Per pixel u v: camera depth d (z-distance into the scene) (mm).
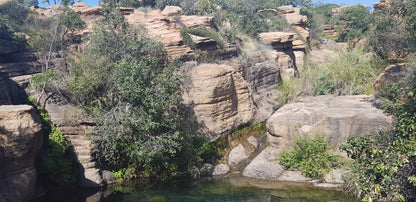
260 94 27078
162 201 13273
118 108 15477
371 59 24328
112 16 23562
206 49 27891
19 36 25391
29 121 12141
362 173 8781
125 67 15484
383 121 16016
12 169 11703
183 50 25031
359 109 17625
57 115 15609
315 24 62812
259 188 14836
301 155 16609
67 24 25016
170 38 25234
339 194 13633
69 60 22703
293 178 15711
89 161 15180
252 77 27828
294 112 18641
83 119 15406
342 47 43438
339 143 17016
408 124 8141
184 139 16984
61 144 14852
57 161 14422
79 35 28156
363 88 22094
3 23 26109
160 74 16859
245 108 22688
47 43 24469
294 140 17469
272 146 19078
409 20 18062
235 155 19031
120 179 15789
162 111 16219
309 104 19938
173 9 42219
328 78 24500
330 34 59531
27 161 12234
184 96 20500
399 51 21219
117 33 21891
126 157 16234
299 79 28344
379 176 7902
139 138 14688
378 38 21484
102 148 15555
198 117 20047
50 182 14359
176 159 16609
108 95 17594
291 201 13141
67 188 14578
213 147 19125
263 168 16938
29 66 23406
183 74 21078
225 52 29344
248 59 29641
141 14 38219
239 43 34344
